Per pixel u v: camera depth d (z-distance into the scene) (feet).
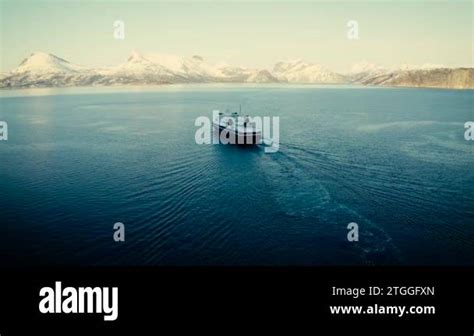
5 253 146.20
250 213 176.86
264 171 240.32
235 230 160.97
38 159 275.59
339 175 231.50
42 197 198.70
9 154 291.38
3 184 219.00
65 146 320.91
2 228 164.55
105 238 155.22
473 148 303.27
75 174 237.45
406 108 617.62
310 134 361.51
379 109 603.26
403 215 175.01
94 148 311.88
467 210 180.24
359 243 150.92
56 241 153.79
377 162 260.01
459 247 148.77
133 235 157.58
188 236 156.35
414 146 310.45
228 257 142.41
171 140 344.08
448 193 200.95
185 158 275.59
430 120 464.65
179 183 218.59
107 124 451.53
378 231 160.15
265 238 154.61
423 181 220.02
